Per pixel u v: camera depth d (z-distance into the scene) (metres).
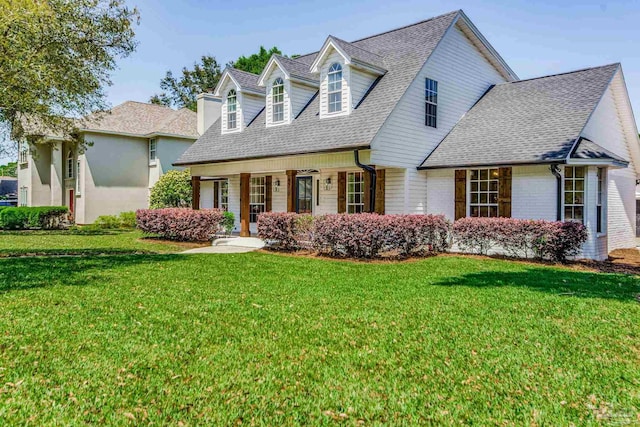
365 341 4.90
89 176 24.83
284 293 7.31
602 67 14.55
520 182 12.60
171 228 16.55
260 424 3.19
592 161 11.30
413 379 3.96
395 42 16.45
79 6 15.48
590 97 13.36
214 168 18.19
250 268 10.01
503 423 3.25
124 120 26.84
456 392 3.72
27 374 3.96
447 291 7.52
